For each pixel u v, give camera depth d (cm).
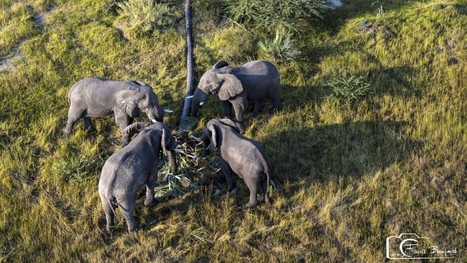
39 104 1133
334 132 1080
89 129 1081
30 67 1213
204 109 1125
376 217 928
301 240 901
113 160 863
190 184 973
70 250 873
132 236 896
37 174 1005
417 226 922
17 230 897
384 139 1067
